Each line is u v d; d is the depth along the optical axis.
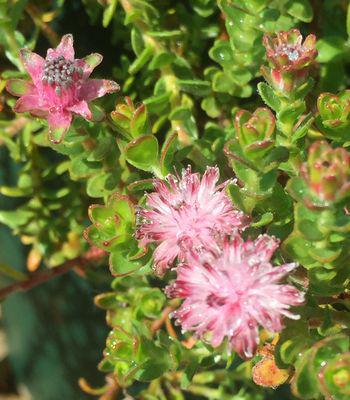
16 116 0.25
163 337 0.21
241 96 0.23
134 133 0.20
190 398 0.29
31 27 0.27
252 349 0.17
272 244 0.17
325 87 0.24
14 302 0.34
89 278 0.27
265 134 0.18
